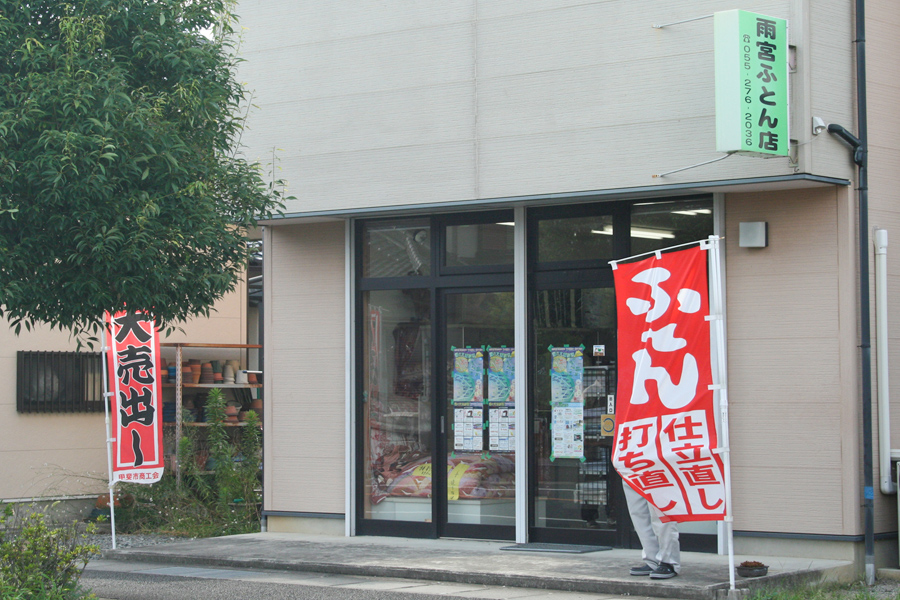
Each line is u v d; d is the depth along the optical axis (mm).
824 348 8484
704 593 6984
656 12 8820
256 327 17188
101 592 7762
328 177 10211
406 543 9820
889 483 8461
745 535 8680
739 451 8742
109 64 7012
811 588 7574
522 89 9352
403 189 9852
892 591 7809
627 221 9352
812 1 8430
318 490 10648
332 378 10648
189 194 7227
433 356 10164
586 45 9094
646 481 7348
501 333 9891
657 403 7352
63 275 6906
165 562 9445
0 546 6445
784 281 8664
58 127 6742
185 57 7359
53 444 13781
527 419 9641
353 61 10180
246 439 13430
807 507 8469
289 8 10539
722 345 7133
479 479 9922
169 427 14367
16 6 6926
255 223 8398
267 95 10555
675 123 8688
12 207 6613
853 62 8664
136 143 7012
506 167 9383
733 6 8539
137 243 6840
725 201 8906
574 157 9078
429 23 9844
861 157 8516
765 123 7992
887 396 8531
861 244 8492
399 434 10359
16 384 13484
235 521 11930
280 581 8219
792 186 8500
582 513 9422
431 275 10195
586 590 7449
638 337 7512
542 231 9719
